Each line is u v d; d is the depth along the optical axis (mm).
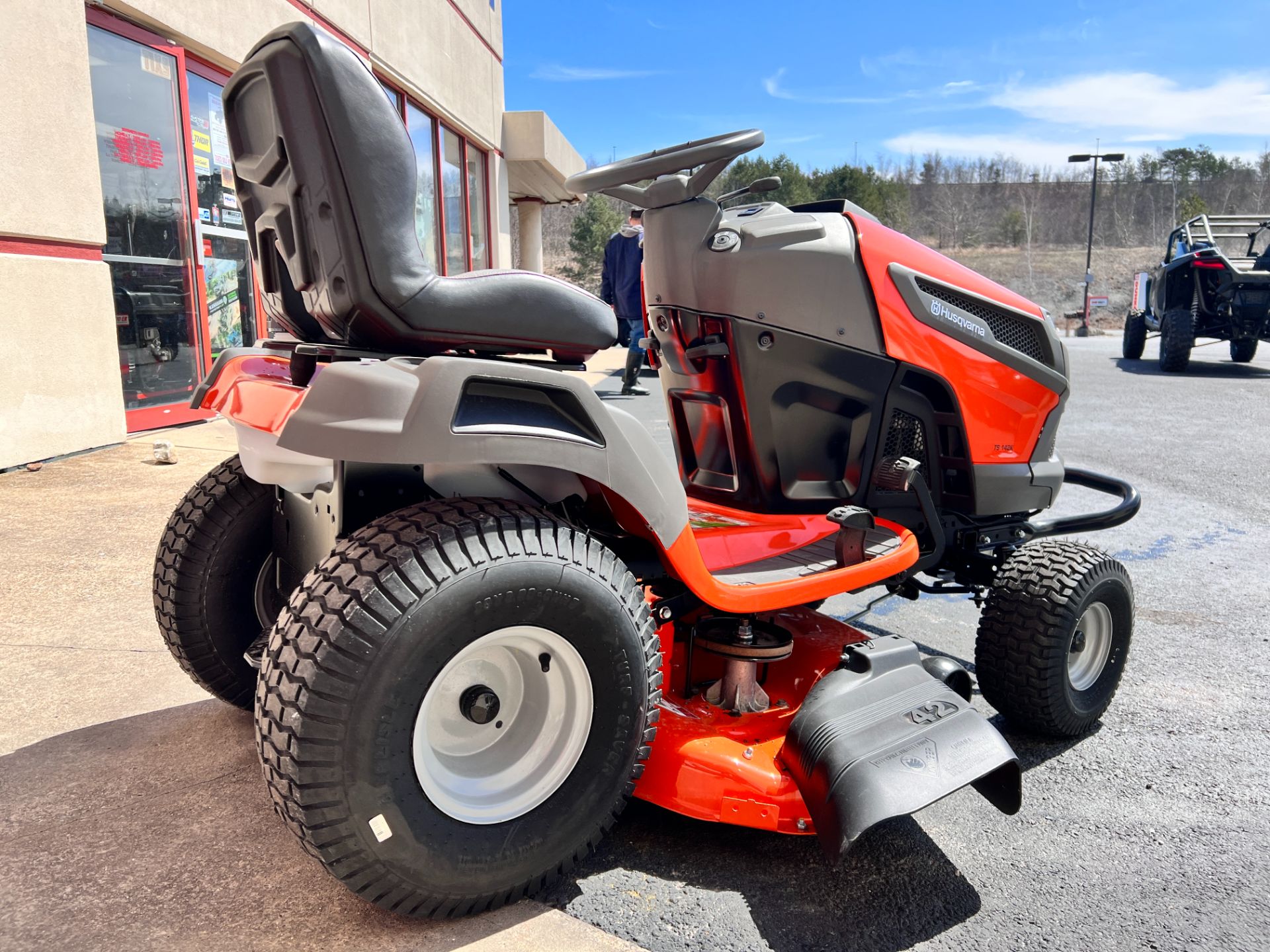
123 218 5750
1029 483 2705
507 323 1663
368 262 1503
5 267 4582
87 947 1484
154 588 2180
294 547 2018
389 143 1505
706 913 1640
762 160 49125
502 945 1514
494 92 14492
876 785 1636
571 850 1595
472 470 1724
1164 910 1681
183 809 1900
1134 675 2820
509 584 1434
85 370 5145
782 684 2135
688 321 2338
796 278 2258
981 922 1639
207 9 6332
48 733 2207
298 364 1683
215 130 6719
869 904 1685
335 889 1652
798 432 2393
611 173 2164
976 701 2656
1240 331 11617
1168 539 4348
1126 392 9711
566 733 1595
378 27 9320
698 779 1764
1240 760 2295
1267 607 3432
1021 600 2330
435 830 1429
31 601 2998
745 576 1988
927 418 2512
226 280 6887
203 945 1494
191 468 4887
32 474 4676
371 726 1334
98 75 5492
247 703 2271
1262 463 6094
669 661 2006
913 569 2467
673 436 2641
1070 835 1941
